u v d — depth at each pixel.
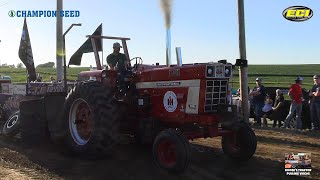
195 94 5.83
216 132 6.00
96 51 7.58
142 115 6.63
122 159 6.74
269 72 43.62
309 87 21.08
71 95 6.77
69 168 6.14
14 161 6.57
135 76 6.73
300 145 8.23
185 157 5.50
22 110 8.09
